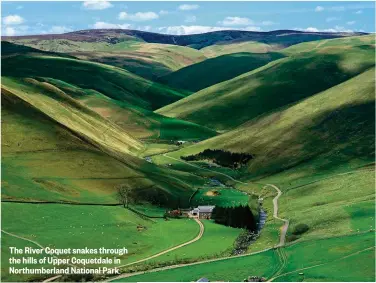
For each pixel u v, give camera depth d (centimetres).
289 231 13525
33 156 16488
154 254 11600
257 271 10350
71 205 13838
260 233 13775
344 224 13075
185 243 12525
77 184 15612
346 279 9450
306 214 14612
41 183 14812
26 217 12238
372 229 12412
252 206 16812
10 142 16825
